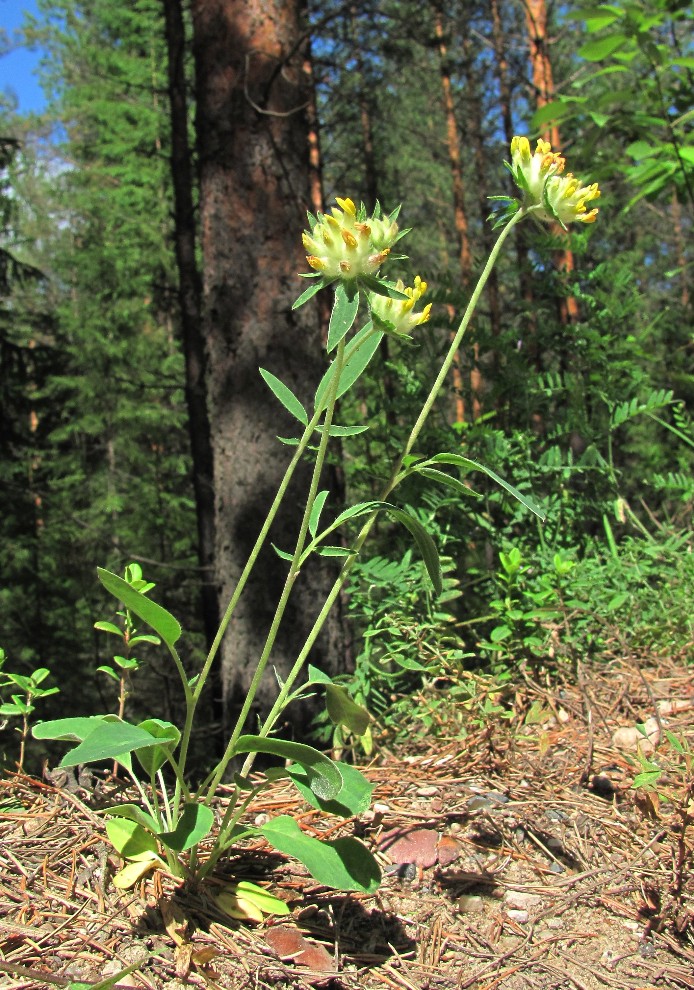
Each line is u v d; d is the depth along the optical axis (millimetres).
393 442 3008
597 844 1744
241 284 3678
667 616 2672
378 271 1396
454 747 2119
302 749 1306
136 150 16453
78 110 19078
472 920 1542
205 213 3801
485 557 3053
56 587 11891
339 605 3561
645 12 3512
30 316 12516
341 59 7793
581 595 2553
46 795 1842
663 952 1463
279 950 1403
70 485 14656
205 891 1512
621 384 3361
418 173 19688
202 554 7727
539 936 1503
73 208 21812
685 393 4328
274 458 3582
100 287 15703
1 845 1649
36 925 1430
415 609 2412
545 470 2947
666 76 4207
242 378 3643
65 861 1609
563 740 2158
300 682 3424
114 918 1453
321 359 3809
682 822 1555
